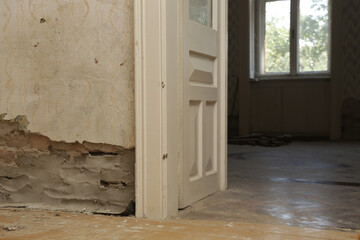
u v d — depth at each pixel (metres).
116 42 2.51
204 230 2.16
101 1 2.53
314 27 8.23
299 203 2.82
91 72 2.57
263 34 8.66
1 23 2.77
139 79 2.37
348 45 7.79
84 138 2.60
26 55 2.73
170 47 2.40
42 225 2.27
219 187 3.25
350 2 7.79
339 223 2.32
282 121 8.34
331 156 5.52
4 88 2.79
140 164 2.39
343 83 7.86
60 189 2.70
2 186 2.83
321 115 8.06
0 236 2.06
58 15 2.64
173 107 2.45
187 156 2.65
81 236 2.05
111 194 2.58
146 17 2.35
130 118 2.49
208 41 2.95
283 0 8.42
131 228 2.19
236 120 8.70
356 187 3.40
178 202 2.59
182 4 2.54
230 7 8.61
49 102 2.68
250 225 2.26
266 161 5.08
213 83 3.11
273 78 8.35
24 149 2.78
